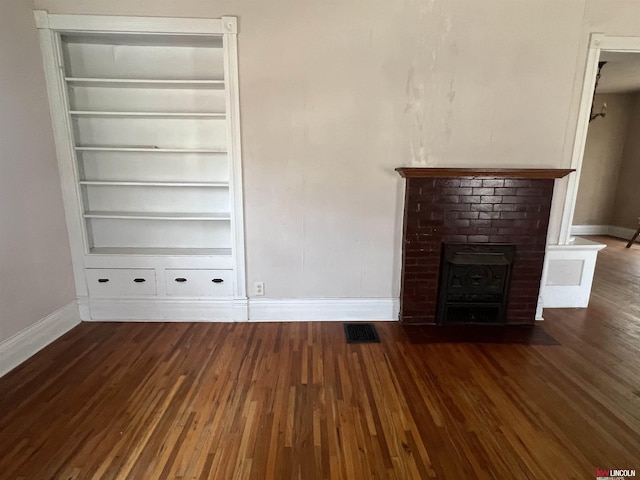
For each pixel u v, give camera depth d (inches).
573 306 140.3
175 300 125.3
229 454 70.0
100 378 93.3
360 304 127.7
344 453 70.5
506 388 90.9
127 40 115.3
